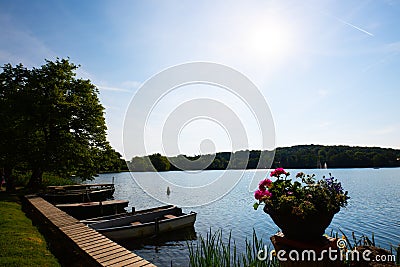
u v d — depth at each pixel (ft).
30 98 65.77
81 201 70.90
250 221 51.44
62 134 69.21
